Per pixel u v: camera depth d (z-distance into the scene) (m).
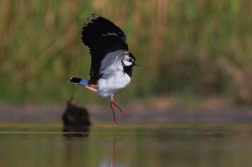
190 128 14.54
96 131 13.80
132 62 11.90
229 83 19.75
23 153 10.41
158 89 20.09
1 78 19.48
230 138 12.44
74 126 15.09
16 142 11.73
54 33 19.72
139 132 13.55
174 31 20.47
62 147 11.11
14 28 19.67
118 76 11.84
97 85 11.89
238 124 15.80
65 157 10.04
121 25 20.00
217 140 12.09
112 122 16.44
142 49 20.19
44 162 9.55
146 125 15.46
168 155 10.23
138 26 20.25
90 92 19.38
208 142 11.79
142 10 20.27
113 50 11.36
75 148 11.00
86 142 11.79
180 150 10.78
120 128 14.56
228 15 20.53
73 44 19.75
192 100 19.55
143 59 20.17
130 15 20.16
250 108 19.06
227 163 9.45
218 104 19.28
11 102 19.22
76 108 15.54
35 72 19.52
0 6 19.66
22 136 12.71
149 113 18.50
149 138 12.43
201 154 10.32
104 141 11.91
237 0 20.58
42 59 19.59
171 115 18.23
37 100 19.30
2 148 10.94
